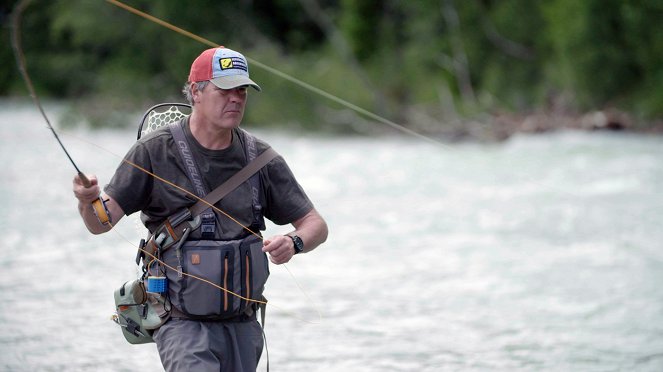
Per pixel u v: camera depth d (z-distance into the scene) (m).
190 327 13.62
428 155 84.00
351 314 27.70
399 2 126.06
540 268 34.75
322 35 135.25
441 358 23.17
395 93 121.12
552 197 55.53
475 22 119.38
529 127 103.06
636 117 100.75
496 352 23.66
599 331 25.59
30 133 100.62
